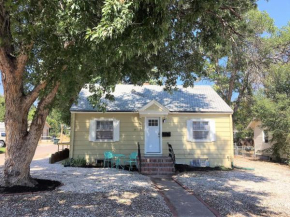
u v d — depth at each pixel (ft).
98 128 44.73
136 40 12.72
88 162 43.37
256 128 73.36
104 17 12.27
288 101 55.11
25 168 24.02
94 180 29.19
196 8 16.81
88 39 15.20
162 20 12.97
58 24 16.08
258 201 22.02
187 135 45.37
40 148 92.94
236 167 46.42
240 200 22.13
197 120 45.83
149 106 43.68
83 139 43.86
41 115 24.39
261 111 57.00
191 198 22.54
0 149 79.92
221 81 71.82
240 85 69.92
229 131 45.96
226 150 45.52
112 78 22.79
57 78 20.51
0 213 16.80
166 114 44.14
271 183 30.99
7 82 22.41
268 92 60.49
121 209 18.11
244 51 32.94
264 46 39.34
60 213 16.90
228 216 17.72
